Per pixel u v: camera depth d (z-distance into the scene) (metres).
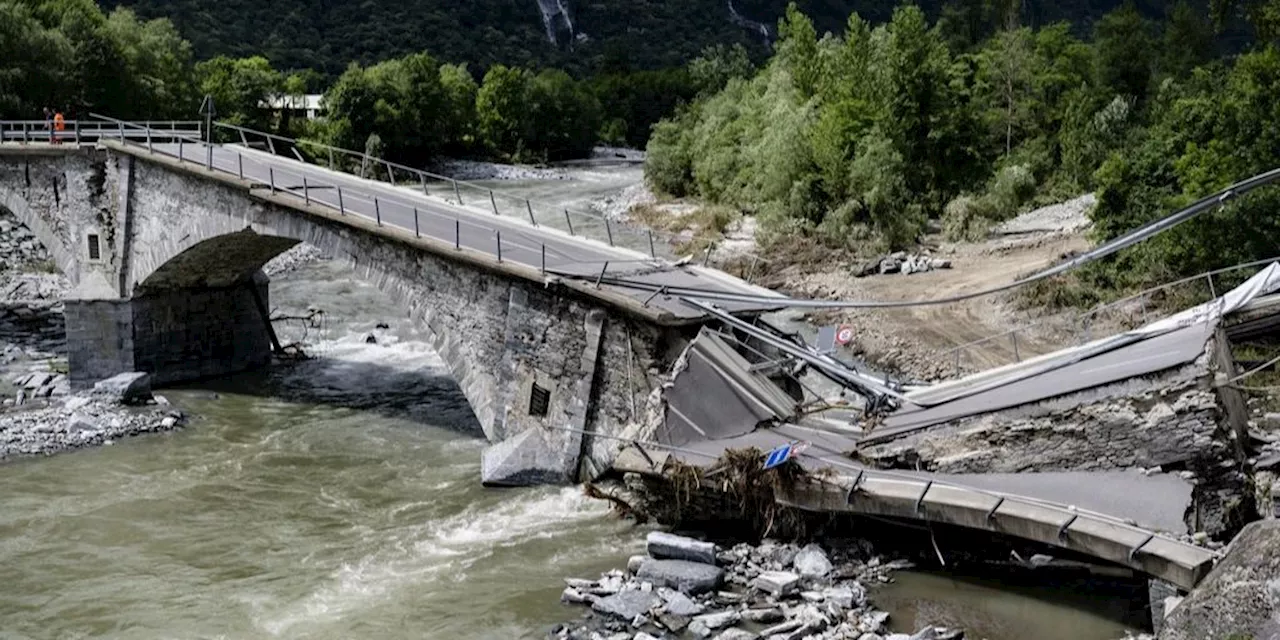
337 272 67.62
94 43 86.94
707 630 21.77
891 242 70.00
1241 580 17.59
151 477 33.66
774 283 62.22
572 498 30.27
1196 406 22.48
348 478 33.22
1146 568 20.09
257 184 39.19
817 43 101.38
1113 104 84.94
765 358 30.20
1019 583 23.30
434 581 25.59
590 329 30.23
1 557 27.72
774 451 25.41
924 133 82.00
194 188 41.62
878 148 73.75
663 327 28.64
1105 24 106.69
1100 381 23.50
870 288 59.81
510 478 31.53
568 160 150.62
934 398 28.25
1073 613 21.86
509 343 32.47
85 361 44.66
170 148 45.94
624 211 92.31
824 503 24.62
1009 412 24.45
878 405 28.62
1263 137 44.84
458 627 23.27
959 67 96.81
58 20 88.44
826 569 24.03
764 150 81.25
